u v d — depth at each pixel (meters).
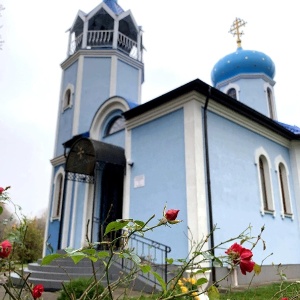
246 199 9.55
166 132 9.29
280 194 11.34
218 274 7.57
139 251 8.59
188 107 8.86
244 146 10.27
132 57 15.57
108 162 9.98
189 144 8.48
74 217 12.19
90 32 15.38
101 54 14.98
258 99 17.17
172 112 9.33
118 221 1.55
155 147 9.49
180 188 8.39
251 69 17.53
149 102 9.73
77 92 14.68
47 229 14.17
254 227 9.48
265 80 17.80
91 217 10.41
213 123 9.28
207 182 8.31
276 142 12.19
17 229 2.13
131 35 16.98
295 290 2.64
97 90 14.50
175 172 8.67
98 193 11.61
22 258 2.14
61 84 16.03
